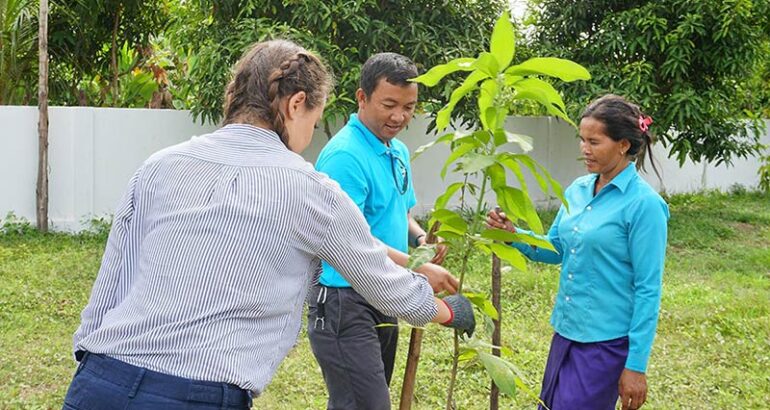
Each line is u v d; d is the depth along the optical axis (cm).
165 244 179
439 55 888
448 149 1054
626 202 284
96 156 900
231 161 184
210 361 172
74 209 895
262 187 180
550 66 190
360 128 302
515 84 198
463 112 911
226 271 175
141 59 1118
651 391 477
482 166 189
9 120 866
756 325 608
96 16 955
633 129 282
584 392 290
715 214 1141
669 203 1232
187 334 173
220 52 855
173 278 176
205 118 934
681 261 851
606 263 287
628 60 1066
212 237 176
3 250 763
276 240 178
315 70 195
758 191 1444
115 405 173
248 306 176
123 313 180
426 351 535
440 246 246
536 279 708
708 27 1012
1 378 476
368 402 296
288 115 192
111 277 187
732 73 1048
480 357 212
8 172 870
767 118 1460
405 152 325
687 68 1045
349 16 839
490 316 224
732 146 1075
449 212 210
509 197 207
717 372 511
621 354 287
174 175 185
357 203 290
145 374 172
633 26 1012
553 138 1163
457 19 920
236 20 879
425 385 475
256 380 177
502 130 198
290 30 826
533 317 623
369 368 295
